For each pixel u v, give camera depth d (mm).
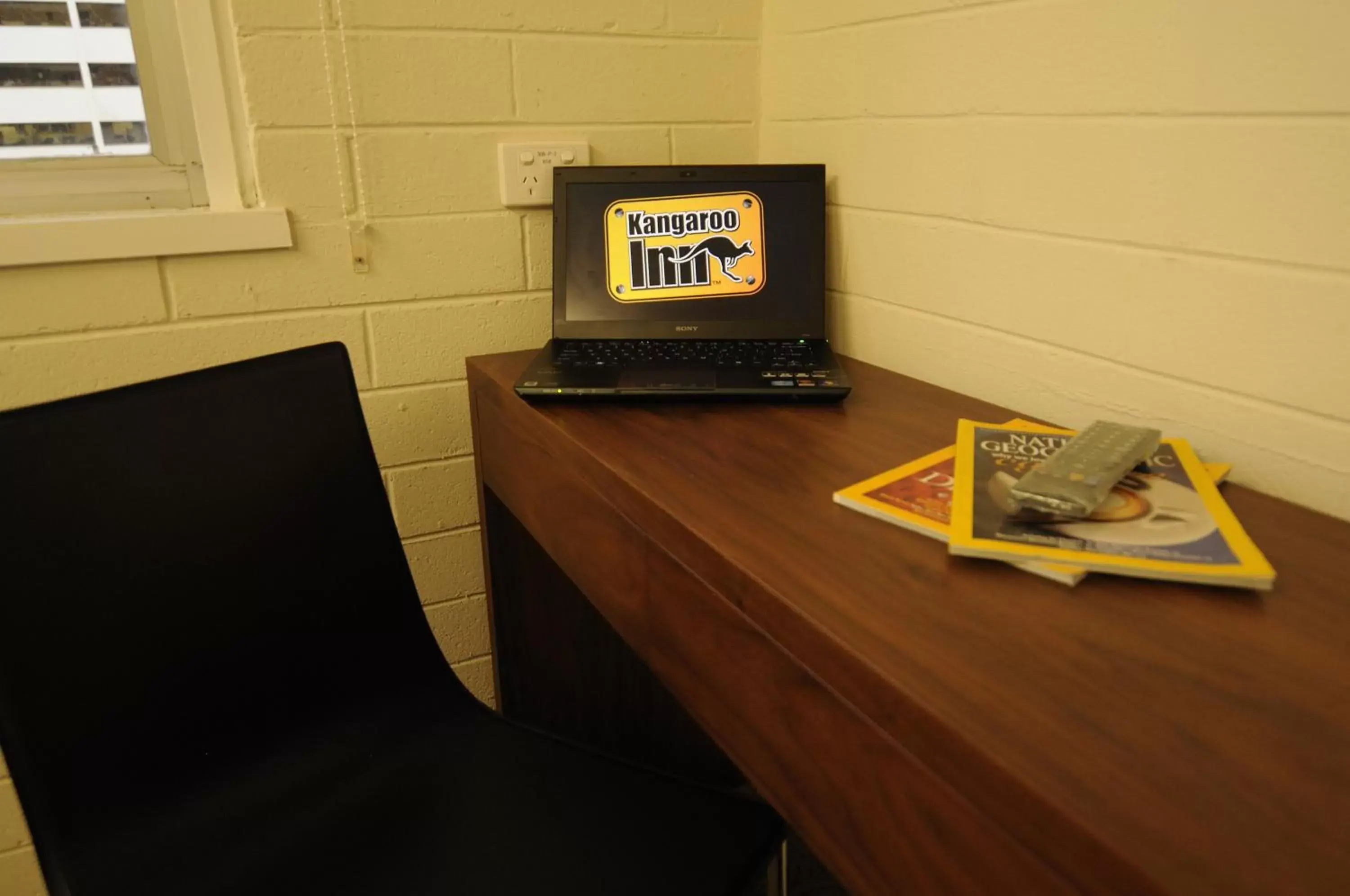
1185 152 729
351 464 855
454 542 1270
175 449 736
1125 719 419
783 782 569
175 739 722
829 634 494
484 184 1144
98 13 1003
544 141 1160
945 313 998
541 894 706
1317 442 678
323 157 1055
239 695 770
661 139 1229
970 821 418
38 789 629
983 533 583
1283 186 667
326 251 1083
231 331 1062
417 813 786
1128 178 777
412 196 1109
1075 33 801
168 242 992
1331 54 625
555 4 1119
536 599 1199
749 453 776
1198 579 533
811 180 1103
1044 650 475
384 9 1039
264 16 992
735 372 954
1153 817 359
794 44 1183
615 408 904
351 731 852
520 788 816
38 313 970
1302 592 538
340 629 846
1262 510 659
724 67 1235
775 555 585
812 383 919
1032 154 863
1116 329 812
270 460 796
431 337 1168
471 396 1124
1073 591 536
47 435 664
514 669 1217
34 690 631
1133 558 548
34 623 636
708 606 623
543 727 1262
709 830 765
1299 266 668
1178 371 767
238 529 770
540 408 904
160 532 718
